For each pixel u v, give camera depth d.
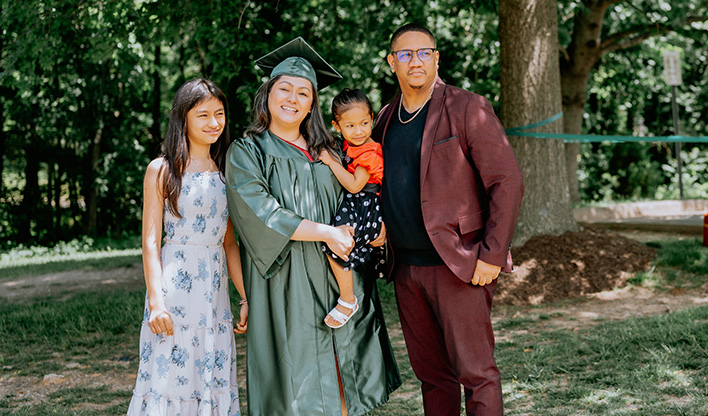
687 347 4.28
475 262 2.84
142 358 2.91
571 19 14.02
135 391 2.89
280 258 2.76
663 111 19.81
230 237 3.14
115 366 5.01
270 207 2.72
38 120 17.22
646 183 17.98
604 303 6.20
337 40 10.75
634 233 10.25
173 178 2.86
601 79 16.73
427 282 2.94
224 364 2.98
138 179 18.58
